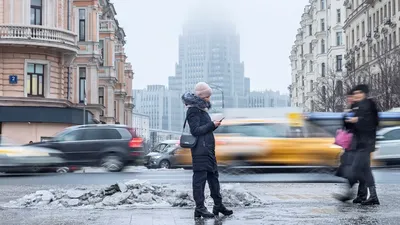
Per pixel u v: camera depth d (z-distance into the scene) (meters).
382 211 10.67
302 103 118.06
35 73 40.19
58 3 41.72
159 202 11.81
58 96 41.72
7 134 39.16
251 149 21.06
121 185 12.18
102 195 12.09
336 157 20.95
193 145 9.88
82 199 12.05
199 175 9.92
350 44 85.38
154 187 12.54
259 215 10.22
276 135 21.17
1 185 18.47
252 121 21.41
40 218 10.13
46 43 39.22
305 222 9.30
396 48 57.31
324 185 17.38
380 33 69.00
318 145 20.97
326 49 99.69
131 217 10.12
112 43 64.12
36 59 39.94
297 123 21.36
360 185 12.02
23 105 39.41
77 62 51.97
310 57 110.38
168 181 19.52
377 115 11.71
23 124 39.75
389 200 12.57
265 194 14.23
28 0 39.47
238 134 21.27
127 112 91.00
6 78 39.12
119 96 76.88
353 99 11.80
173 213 10.62
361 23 79.00
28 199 12.05
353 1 83.81
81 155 25.84
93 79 52.41
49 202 11.97
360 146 11.70
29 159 24.72
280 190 15.48
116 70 76.38
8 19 38.94
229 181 19.38
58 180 20.59
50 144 25.80
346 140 11.94
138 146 26.28
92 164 25.91
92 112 52.41
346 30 88.44
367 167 11.69
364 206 11.51
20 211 11.12
